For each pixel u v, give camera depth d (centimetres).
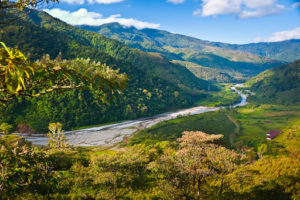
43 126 10750
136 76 19938
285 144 8525
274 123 14238
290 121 14600
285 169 1631
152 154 3111
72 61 287
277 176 1571
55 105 11800
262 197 1388
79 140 9700
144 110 15575
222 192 1526
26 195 1114
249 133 12012
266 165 1761
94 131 11319
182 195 1580
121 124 13050
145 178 2230
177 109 18988
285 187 1436
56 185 510
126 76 330
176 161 1516
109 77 308
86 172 2117
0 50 240
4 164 445
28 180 486
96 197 1705
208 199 1495
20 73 235
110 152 6481
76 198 1616
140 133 10919
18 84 246
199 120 14588
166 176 1723
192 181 1628
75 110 12269
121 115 14262
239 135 11662
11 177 445
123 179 2005
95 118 12862
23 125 10506
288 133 10094
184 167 1403
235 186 1540
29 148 492
